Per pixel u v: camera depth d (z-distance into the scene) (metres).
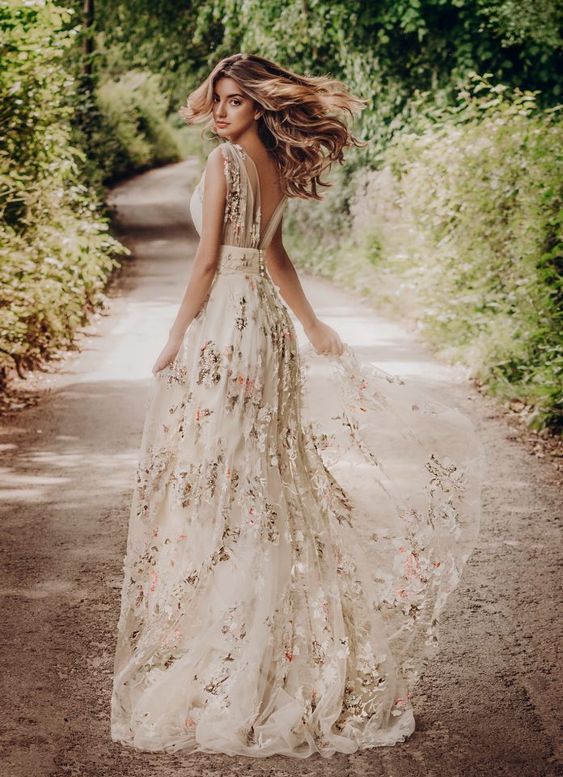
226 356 3.23
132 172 43.97
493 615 4.07
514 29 13.93
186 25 24.91
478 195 10.01
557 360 7.16
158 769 2.97
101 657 3.71
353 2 15.89
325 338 3.59
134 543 3.34
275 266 3.52
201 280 3.25
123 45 26.03
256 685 3.13
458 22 15.37
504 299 9.64
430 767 3.00
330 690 3.22
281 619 3.20
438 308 10.67
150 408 3.35
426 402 3.62
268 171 3.33
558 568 4.57
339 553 3.36
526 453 6.55
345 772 2.97
